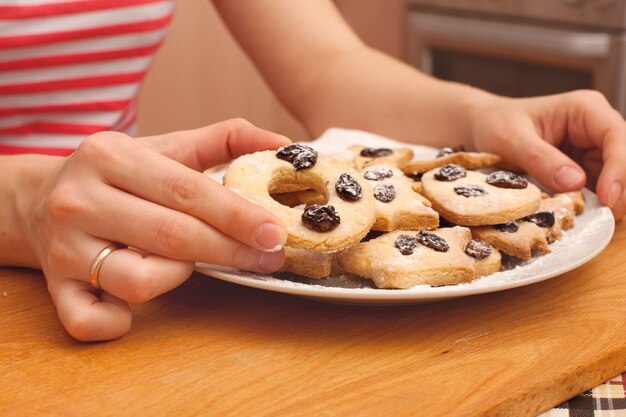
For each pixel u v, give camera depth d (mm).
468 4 1302
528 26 1232
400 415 483
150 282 531
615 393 523
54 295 552
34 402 494
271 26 891
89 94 822
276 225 521
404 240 574
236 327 557
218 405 491
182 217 532
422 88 810
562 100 723
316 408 489
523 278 557
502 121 730
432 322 562
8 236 605
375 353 533
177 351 534
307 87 875
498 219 610
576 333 550
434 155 751
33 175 595
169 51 1358
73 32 792
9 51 779
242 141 609
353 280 578
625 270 621
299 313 571
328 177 578
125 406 491
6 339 547
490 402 492
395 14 1468
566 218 641
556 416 508
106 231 538
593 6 1160
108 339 542
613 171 673
